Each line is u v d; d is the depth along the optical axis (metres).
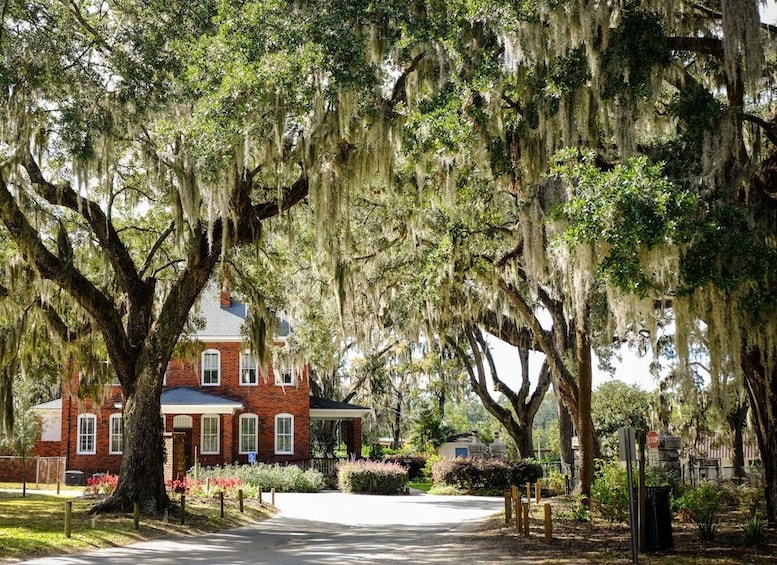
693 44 14.41
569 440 32.91
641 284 11.78
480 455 39.28
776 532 15.20
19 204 17.88
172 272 23.62
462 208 20.81
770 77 15.70
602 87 14.07
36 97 17.14
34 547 13.86
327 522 21.42
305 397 39.94
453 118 14.37
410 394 49.09
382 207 24.09
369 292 26.39
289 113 16.25
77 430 38.19
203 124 15.28
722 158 12.88
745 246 11.67
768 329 13.10
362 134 17.59
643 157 11.89
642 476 13.87
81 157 16.47
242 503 21.72
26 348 21.45
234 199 18.64
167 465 25.00
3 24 16.52
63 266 18.25
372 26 16.22
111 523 17.20
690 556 12.85
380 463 35.44
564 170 12.66
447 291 21.77
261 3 15.52
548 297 26.56
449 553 14.20
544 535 15.95
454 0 15.03
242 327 24.08
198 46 15.80
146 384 19.39
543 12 14.27
